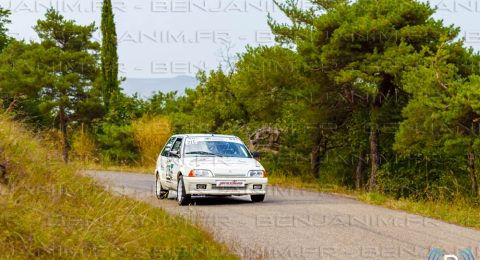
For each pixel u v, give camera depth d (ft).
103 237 43.27
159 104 265.54
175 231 51.44
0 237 37.09
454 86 94.94
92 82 287.28
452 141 94.53
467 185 116.26
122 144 222.07
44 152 60.49
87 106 273.13
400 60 107.34
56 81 264.52
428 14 116.47
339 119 139.44
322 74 127.75
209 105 181.27
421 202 87.40
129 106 254.68
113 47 276.21
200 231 53.21
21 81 258.37
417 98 99.19
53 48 275.80
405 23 115.85
